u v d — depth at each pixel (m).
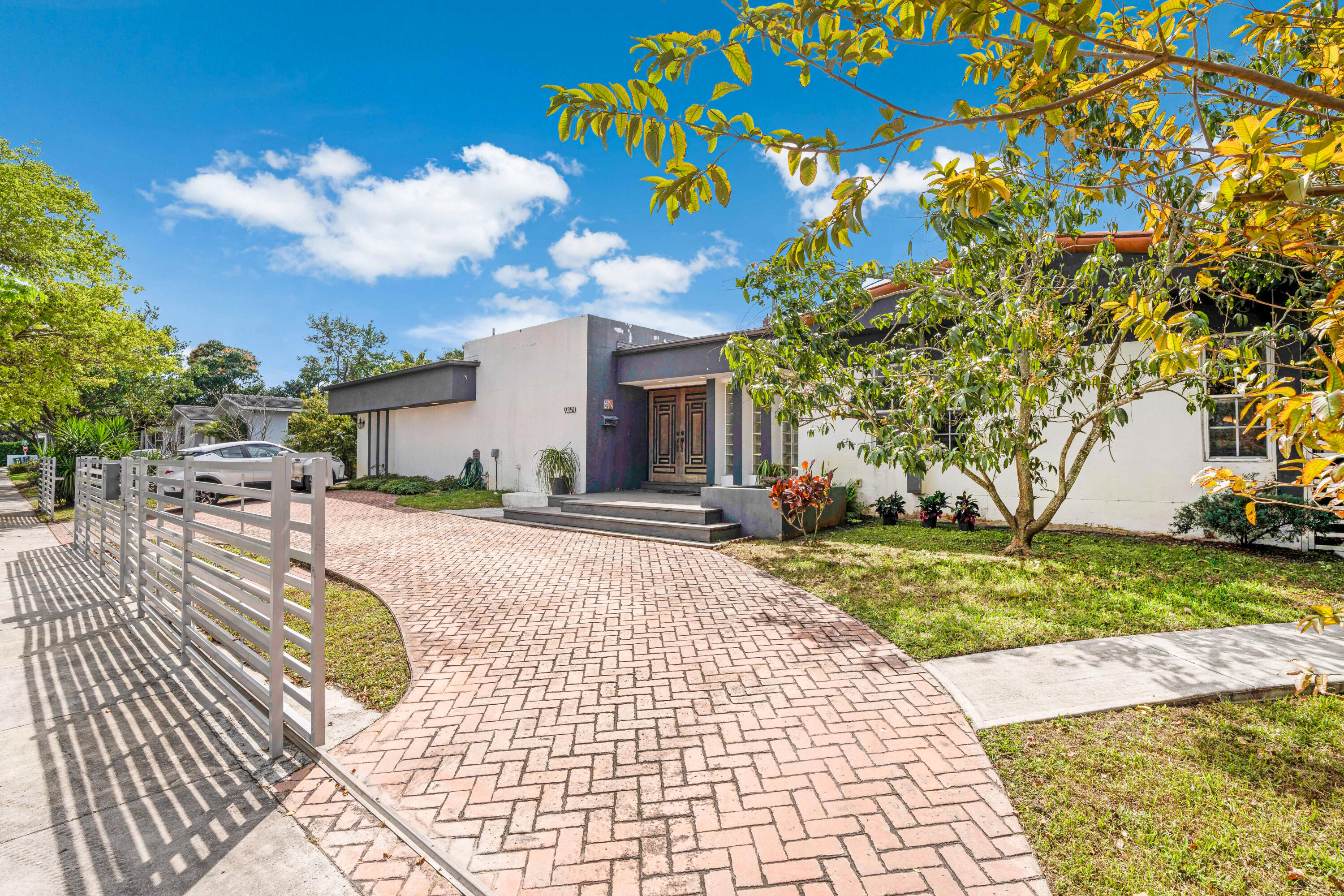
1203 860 2.06
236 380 41.94
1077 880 1.99
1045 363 5.71
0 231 15.08
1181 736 2.84
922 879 2.01
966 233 1.76
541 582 6.13
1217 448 7.01
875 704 3.28
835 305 6.66
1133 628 4.25
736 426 11.70
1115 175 2.96
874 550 7.06
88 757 2.92
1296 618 4.39
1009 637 4.14
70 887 2.04
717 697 3.41
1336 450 1.31
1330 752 2.68
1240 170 1.52
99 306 16.45
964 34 1.43
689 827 2.30
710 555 7.38
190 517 4.18
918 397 5.56
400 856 2.20
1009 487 8.42
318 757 2.85
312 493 2.86
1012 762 2.67
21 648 4.48
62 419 26.48
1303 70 2.34
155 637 4.73
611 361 12.90
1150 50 1.59
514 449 13.94
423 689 3.58
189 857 2.19
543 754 2.84
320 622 2.87
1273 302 6.42
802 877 2.03
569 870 2.08
